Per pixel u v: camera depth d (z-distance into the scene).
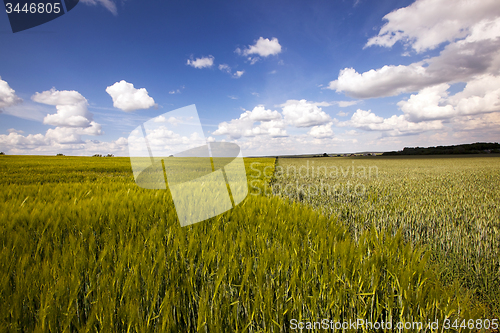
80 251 1.91
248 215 3.14
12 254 1.99
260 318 1.54
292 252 2.01
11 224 2.58
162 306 1.40
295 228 2.71
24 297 1.49
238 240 2.21
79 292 1.70
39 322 1.36
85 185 6.35
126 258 1.89
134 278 1.61
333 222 2.86
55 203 3.71
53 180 10.12
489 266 2.39
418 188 7.53
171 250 2.08
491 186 8.04
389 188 7.45
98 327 1.45
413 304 1.48
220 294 1.52
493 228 3.33
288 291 1.74
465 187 7.80
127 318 1.35
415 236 3.44
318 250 2.02
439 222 3.79
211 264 1.94
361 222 3.90
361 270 1.68
